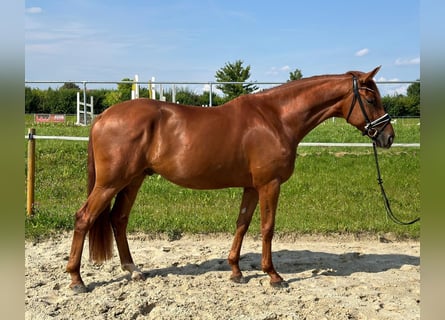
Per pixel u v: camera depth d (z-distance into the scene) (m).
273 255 5.68
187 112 4.39
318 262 5.40
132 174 4.26
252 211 4.72
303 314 3.85
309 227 6.46
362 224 6.61
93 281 4.62
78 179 9.18
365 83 4.52
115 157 4.17
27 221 6.50
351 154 11.25
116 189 4.26
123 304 3.97
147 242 6.18
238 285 4.58
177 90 19.02
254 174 4.39
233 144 4.32
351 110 4.57
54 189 8.47
